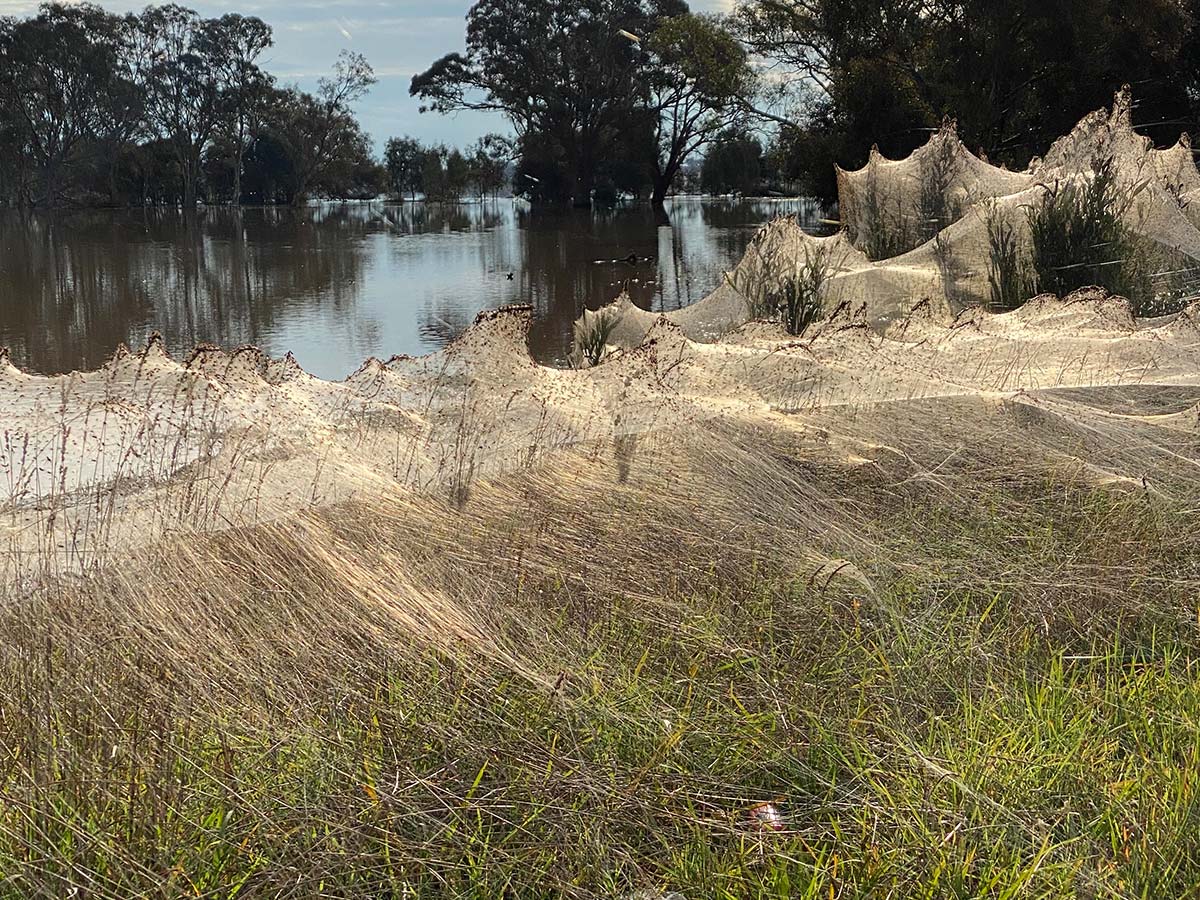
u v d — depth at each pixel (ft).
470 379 15.46
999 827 7.82
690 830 8.02
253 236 111.45
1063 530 13.70
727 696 9.70
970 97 78.07
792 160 90.89
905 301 27.53
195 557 10.28
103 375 14.47
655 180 184.03
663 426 14.96
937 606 11.55
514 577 11.38
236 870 7.31
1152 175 29.40
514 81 184.85
